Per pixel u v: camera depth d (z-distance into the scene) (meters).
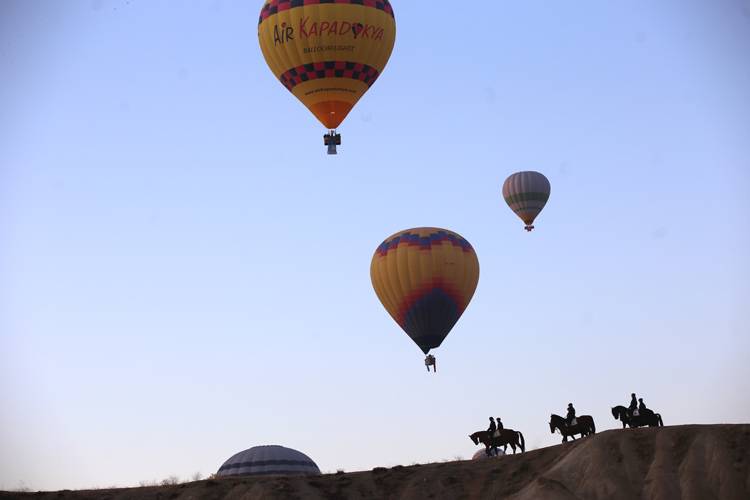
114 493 66.69
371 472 67.00
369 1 71.25
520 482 63.41
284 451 79.81
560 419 66.81
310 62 70.88
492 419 68.81
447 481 64.62
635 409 65.88
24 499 65.81
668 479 60.06
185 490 66.25
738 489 58.66
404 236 78.31
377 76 73.06
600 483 60.94
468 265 77.94
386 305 78.75
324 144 72.62
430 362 76.50
